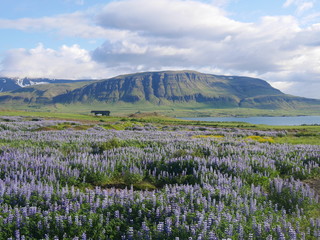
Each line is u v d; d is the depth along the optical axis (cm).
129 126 6019
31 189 1020
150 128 5591
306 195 1151
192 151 1873
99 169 1433
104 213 872
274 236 781
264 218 885
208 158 1642
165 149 2023
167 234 754
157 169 1548
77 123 5816
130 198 952
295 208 1055
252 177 1407
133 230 782
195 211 879
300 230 876
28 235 762
